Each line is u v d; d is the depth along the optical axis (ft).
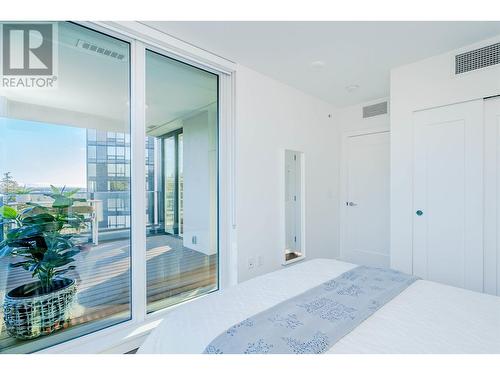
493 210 7.26
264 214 9.46
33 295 5.34
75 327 5.83
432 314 3.87
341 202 13.16
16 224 5.17
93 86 6.04
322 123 12.13
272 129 9.76
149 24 6.44
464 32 6.81
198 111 8.12
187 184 7.80
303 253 11.02
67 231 5.71
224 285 8.63
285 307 4.10
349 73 9.27
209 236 8.37
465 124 7.60
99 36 6.14
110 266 6.29
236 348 3.09
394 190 8.95
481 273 7.39
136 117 6.59
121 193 6.44
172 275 7.45
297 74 9.37
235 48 7.61
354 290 4.73
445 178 7.99
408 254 8.68
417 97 8.40
